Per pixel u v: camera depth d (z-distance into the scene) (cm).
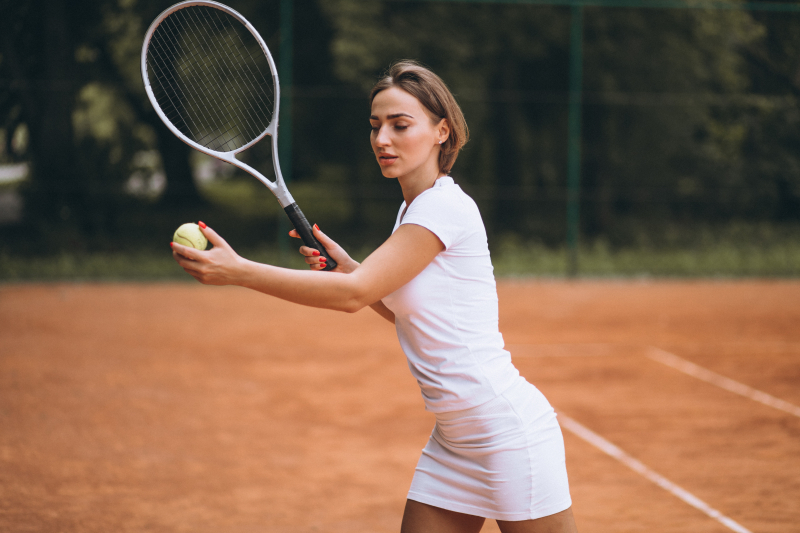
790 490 387
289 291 173
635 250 1238
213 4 233
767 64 1232
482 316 197
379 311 228
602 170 1255
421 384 203
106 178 1143
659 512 359
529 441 197
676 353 704
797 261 1185
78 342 704
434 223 186
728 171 1234
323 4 1281
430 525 208
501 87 1302
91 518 341
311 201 1225
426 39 1284
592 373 629
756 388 589
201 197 1199
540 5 1295
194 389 564
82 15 1125
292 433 472
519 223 1256
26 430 460
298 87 1303
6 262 1077
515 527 201
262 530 334
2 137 1099
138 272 1096
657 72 1284
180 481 390
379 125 199
